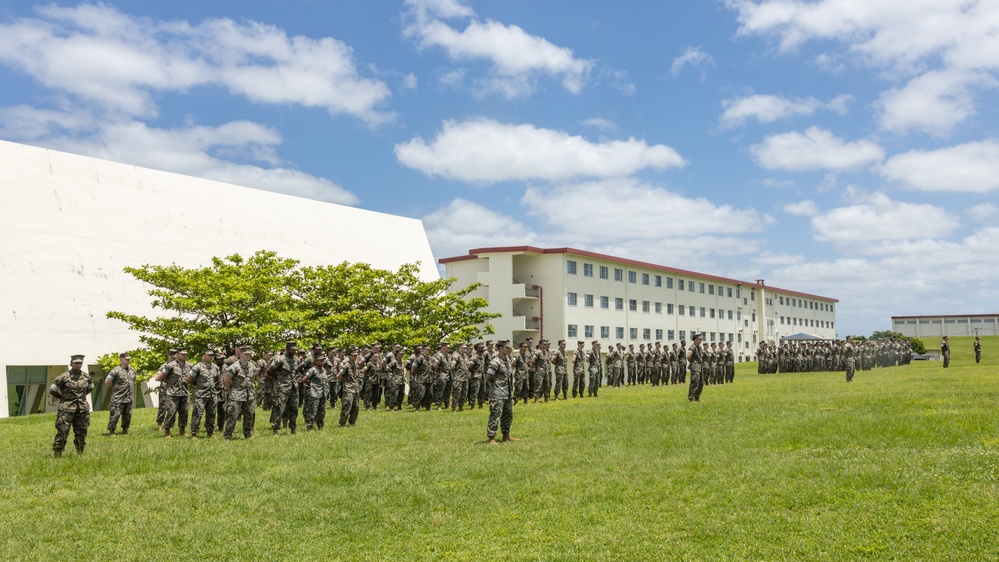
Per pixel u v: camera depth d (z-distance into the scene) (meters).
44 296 31.30
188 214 39.31
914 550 6.70
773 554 6.80
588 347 56.09
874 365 48.34
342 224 48.00
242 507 9.15
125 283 34.50
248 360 16.16
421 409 23.02
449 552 7.25
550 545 7.30
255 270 30.11
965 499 8.16
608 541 7.34
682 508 8.37
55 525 8.41
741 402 20.11
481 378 22.84
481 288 55.38
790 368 44.75
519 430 15.46
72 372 13.33
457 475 10.62
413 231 53.28
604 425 15.59
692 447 12.19
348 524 8.33
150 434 17.33
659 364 34.66
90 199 35.28
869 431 13.12
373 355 24.38
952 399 18.30
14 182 32.66
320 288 33.16
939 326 107.38
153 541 7.80
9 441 16.00
